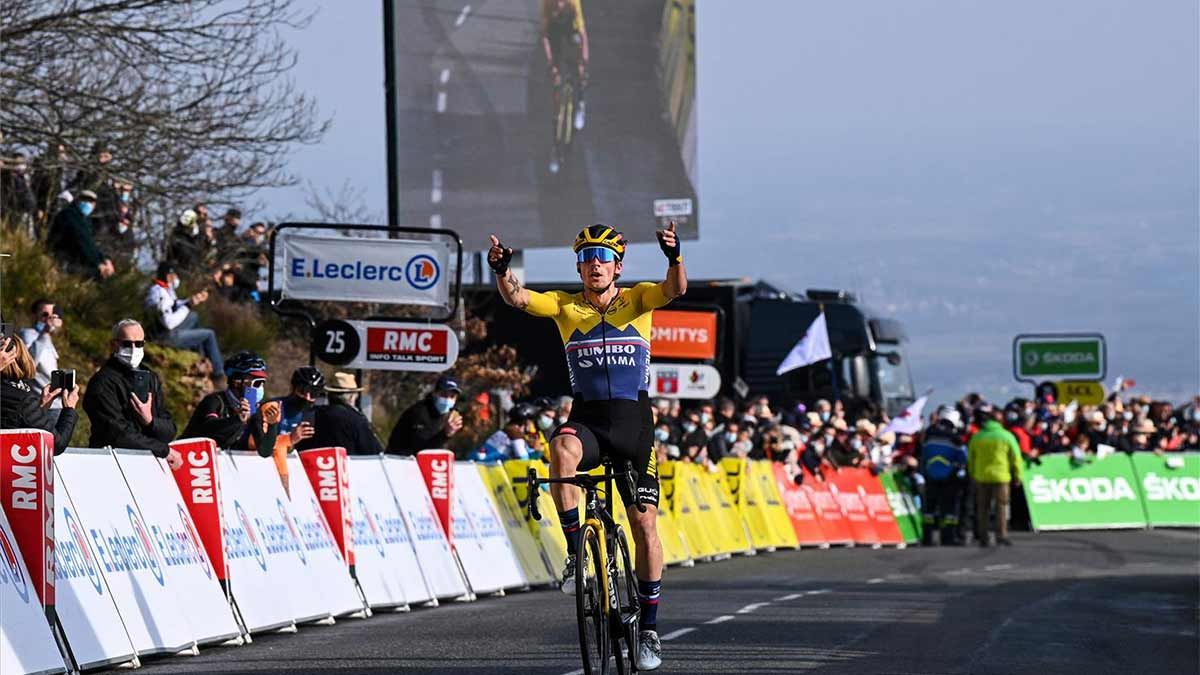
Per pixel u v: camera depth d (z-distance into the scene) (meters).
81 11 24.56
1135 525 39.16
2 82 24.19
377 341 21.83
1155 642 14.38
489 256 10.45
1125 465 39.47
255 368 15.37
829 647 13.35
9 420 12.87
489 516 19.69
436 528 18.19
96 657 11.54
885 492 34.66
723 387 39.50
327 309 31.47
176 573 13.04
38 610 11.04
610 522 10.59
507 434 22.56
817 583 21.06
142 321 24.09
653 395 29.42
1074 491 38.78
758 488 30.28
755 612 16.42
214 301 27.12
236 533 14.12
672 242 10.37
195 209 26.39
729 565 25.41
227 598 13.62
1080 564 26.31
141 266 27.16
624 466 10.60
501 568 19.48
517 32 31.66
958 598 18.62
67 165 23.62
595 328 10.54
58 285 23.47
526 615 16.05
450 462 18.47
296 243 21.88
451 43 31.22
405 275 21.88
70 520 11.84
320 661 12.16
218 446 15.15
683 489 26.28
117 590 12.12
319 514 15.85
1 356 12.77
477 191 31.45
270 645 13.42
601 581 10.22
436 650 12.84
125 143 24.95
